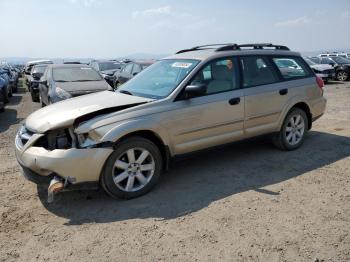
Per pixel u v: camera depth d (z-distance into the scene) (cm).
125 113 420
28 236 350
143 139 426
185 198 424
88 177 398
